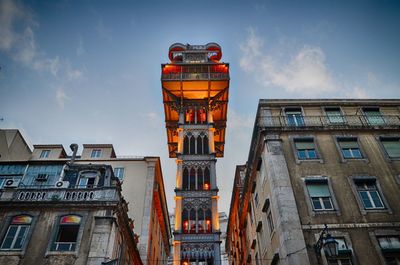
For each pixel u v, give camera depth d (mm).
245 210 35250
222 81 48562
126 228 25047
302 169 22203
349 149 23547
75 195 22703
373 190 21172
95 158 38250
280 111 26391
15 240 20531
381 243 18516
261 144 25125
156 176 38875
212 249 35219
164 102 50281
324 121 25625
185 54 53344
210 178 41219
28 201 22000
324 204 20438
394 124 25078
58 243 20438
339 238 18703
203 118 49219
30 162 25734
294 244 18312
